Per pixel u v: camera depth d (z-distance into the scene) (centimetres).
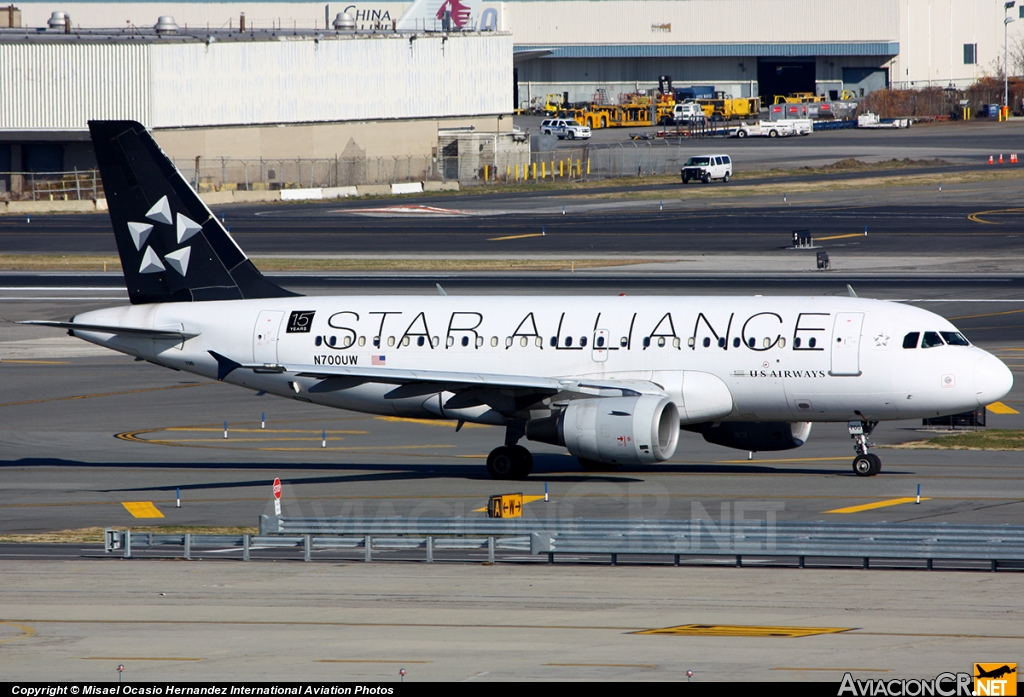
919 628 9531
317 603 10569
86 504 15462
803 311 16325
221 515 14738
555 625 9756
